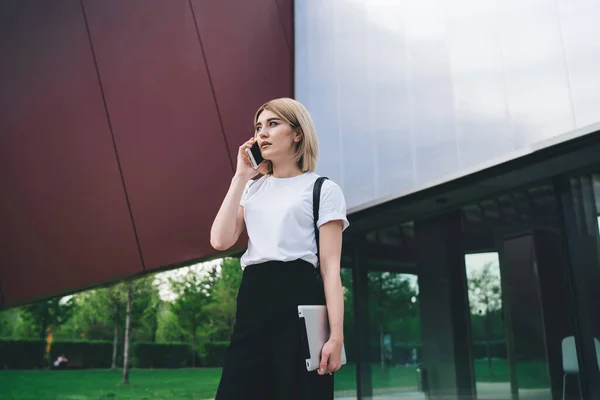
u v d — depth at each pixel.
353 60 5.97
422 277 5.43
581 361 3.97
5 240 5.90
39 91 6.02
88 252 5.80
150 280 21.45
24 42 6.04
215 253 5.91
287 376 1.33
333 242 1.48
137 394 14.61
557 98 3.78
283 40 7.09
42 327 26.27
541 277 4.35
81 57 6.07
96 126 5.98
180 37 6.35
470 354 4.86
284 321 1.37
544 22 3.95
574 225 4.17
